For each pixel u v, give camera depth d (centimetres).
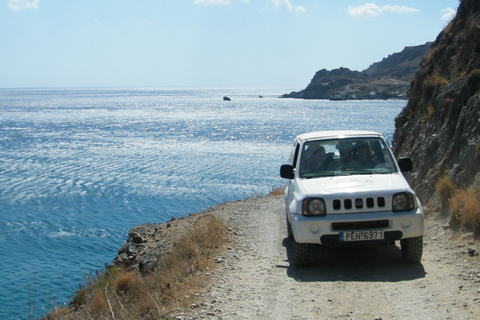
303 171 701
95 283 916
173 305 541
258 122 12275
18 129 10812
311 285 575
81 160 6103
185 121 13000
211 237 862
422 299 497
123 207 3631
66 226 3120
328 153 713
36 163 5894
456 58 1109
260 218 1070
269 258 719
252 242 834
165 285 616
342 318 466
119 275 824
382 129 9319
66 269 2238
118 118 14425
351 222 593
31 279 2059
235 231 932
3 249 2633
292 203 648
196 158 6144
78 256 2488
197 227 961
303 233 604
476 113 845
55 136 9206
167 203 3728
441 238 721
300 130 9938
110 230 3012
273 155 6334
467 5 1177
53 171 5297
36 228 3078
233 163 5666
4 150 7169
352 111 17075
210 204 3641
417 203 611
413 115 1227
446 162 887
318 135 758
